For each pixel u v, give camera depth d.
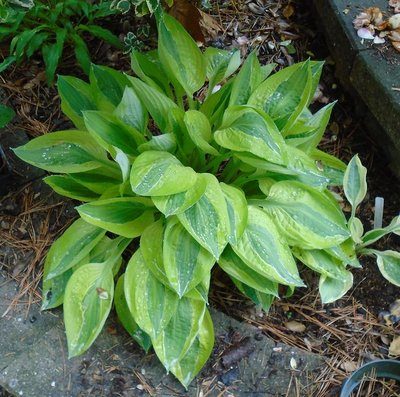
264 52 1.50
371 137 1.42
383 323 1.24
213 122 1.20
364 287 1.28
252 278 1.11
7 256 1.27
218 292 1.26
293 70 1.13
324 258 1.17
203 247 1.07
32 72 1.46
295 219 1.13
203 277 1.06
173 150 1.15
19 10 1.29
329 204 1.13
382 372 1.17
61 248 1.16
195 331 1.10
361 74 1.33
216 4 1.56
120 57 1.47
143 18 1.50
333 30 1.41
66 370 1.17
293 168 1.07
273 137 1.04
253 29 1.53
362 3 1.40
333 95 1.46
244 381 1.17
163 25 1.16
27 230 1.30
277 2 1.57
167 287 1.10
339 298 1.21
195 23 1.40
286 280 1.07
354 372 1.14
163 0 1.36
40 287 1.25
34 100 1.43
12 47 1.36
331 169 1.25
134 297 1.09
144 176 1.04
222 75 1.24
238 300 1.25
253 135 1.04
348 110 1.45
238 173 1.25
